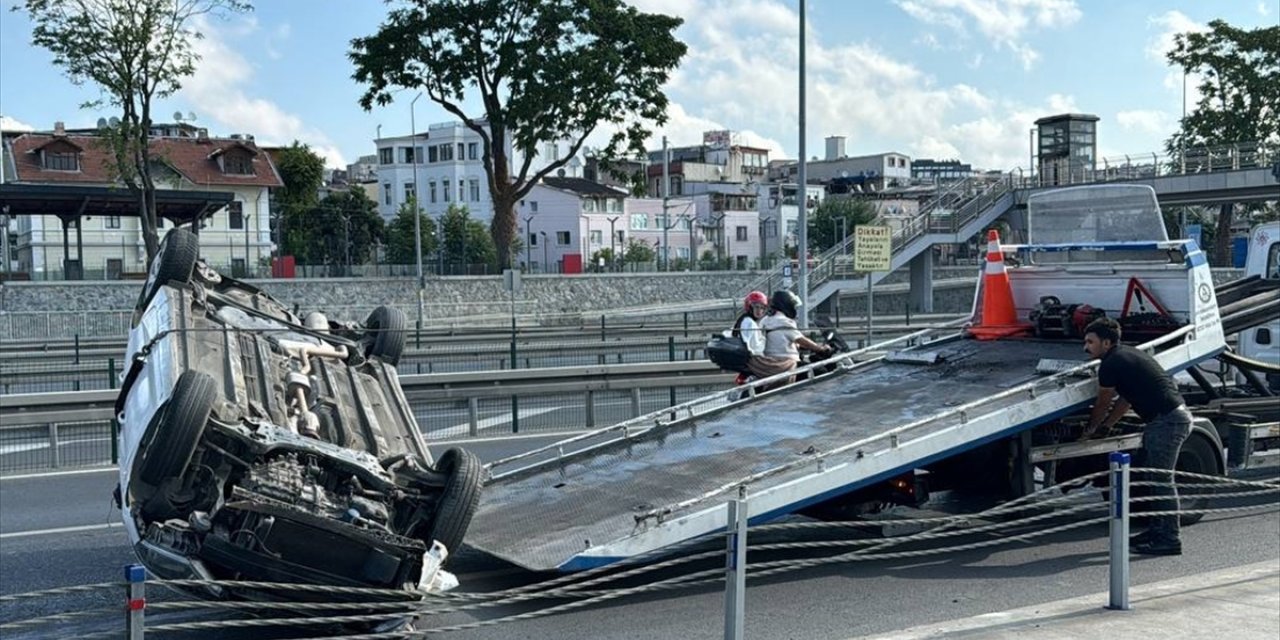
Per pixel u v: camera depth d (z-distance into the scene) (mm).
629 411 17438
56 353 28625
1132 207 10109
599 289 47938
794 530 9367
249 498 5828
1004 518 8992
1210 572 7590
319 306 41688
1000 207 45469
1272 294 10508
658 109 44469
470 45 42844
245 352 7266
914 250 43844
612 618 6973
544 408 17578
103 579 8078
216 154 67188
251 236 67875
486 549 7180
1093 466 9109
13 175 61188
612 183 106875
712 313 47594
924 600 7254
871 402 9031
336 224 75750
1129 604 6723
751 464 7879
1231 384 11875
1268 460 9812
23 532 9641
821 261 41938
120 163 37750
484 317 43562
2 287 36344
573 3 41969
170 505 6082
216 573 5922
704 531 6957
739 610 5445
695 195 102312
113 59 36562
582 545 6867
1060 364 8750
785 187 107125
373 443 7145
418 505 6742
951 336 11047
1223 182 42750
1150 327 9680
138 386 6898
